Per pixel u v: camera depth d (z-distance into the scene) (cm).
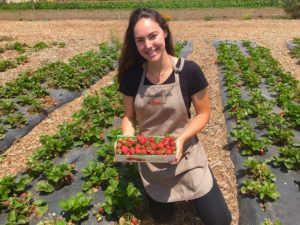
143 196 136
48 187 141
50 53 379
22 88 249
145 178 120
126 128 119
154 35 99
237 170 156
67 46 414
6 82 279
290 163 149
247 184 136
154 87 108
